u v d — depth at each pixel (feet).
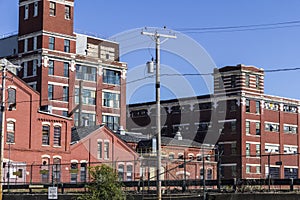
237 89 312.09
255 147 314.35
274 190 113.60
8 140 223.92
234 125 310.45
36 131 232.94
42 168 225.76
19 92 229.04
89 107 283.18
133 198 125.59
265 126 322.14
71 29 288.30
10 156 223.30
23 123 229.66
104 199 110.83
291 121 337.52
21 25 289.94
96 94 286.25
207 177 249.75
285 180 115.44
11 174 219.00
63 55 282.56
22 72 284.61
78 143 235.81
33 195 148.97
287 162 326.44
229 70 314.76
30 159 228.84
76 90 283.59
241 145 306.35
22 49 287.69
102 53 296.71
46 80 276.41
